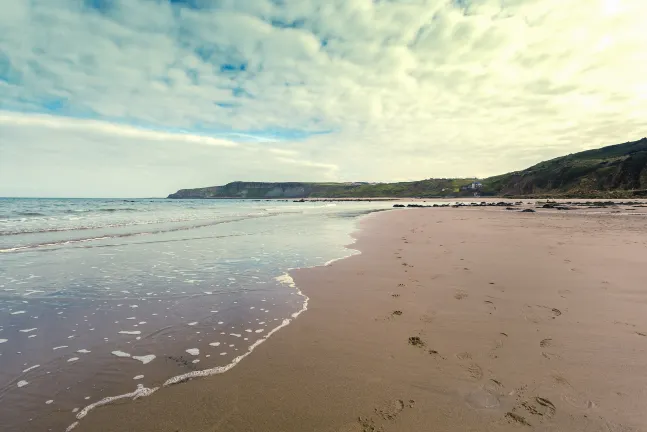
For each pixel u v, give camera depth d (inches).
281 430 101.9
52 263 348.2
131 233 609.9
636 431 97.6
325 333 173.3
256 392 121.7
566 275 268.5
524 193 4244.6
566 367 132.7
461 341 159.0
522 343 154.6
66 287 259.9
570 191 3393.2
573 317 182.5
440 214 1226.0
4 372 135.2
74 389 124.1
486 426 102.0
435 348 153.1
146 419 107.2
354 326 181.6
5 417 107.9
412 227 721.0
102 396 119.9
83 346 159.9
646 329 165.3
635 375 125.7
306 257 383.9
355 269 316.2
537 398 114.3
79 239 523.2
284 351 153.9
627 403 110.2
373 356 147.6
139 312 206.7
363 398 117.3
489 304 207.6
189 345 161.3
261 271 315.0
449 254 376.5
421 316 192.4
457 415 107.4
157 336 171.6
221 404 114.7
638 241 438.3
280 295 239.6
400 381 127.3
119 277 292.0
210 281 279.4
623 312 188.2
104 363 143.6
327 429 102.3
